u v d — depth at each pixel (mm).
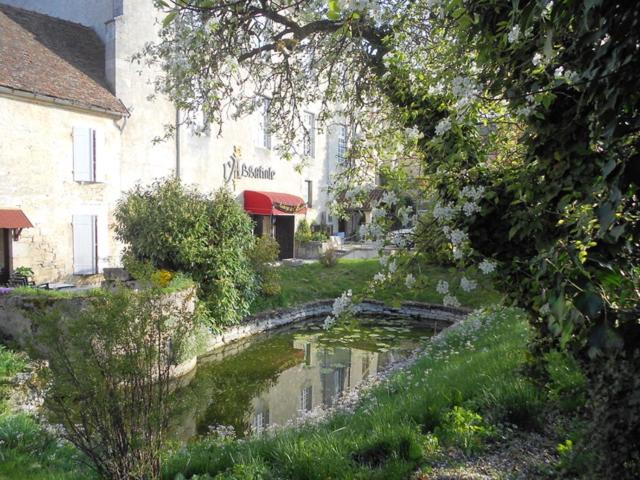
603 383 2918
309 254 23797
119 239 13008
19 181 13891
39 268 14422
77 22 18375
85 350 3873
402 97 4488
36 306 9039
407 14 4980
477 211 3412
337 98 7535
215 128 19797
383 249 3916
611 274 2152
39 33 16328
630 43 1823
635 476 2752
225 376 10484
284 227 24203
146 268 4496
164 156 18000
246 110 7359
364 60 6359
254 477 4117
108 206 16219
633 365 2658
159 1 4824
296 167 8109
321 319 15898
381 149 5672
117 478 3953
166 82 6738
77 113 15234
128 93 16797
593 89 2012
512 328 8320
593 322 2047
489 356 6523
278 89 7297
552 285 2393
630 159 1886
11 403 6750
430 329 14555
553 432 4277
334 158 27266
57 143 14734
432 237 3705
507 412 4609
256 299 14930
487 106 3807
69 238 15148
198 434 7566
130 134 16875
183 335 4434
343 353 12164
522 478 3607
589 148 2443
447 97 4039
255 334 13836
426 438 4391
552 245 2771
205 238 12531
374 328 14672
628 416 2744
